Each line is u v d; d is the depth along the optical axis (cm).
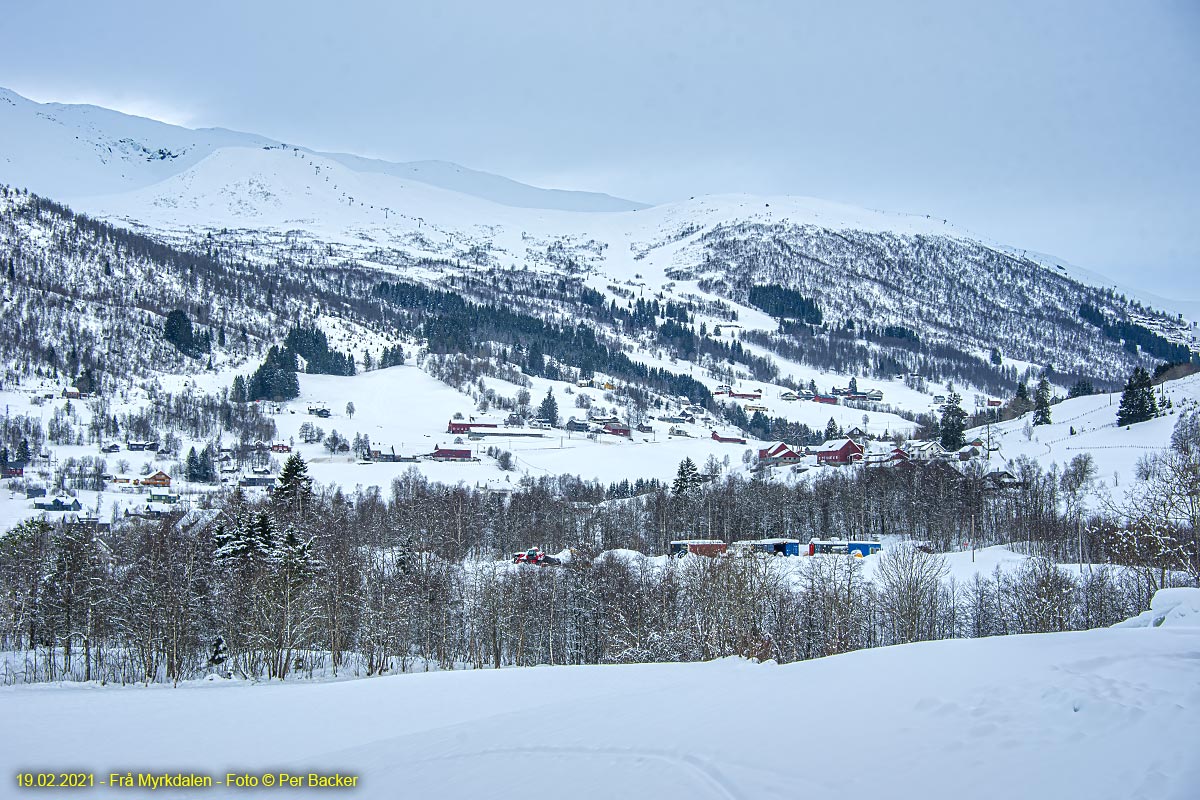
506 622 8869
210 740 3419
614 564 8988
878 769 1684
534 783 2014
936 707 1969
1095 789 1430
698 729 2183
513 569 10269
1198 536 5716
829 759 1783
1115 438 16950
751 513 14500
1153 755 1497
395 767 2448
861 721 1983
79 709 4491
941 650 2638
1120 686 1873
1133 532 6762
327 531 10812
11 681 7462
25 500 16238
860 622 7444
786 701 2306
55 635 8638
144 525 12062
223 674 8025
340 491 15925
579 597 8731
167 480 18600
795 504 14700
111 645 9200
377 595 8769
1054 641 2538
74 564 8238
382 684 4609
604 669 4450
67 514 13962
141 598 7956
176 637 7556
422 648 9400
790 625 7006
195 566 8631
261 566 8181
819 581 7725
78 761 3180
